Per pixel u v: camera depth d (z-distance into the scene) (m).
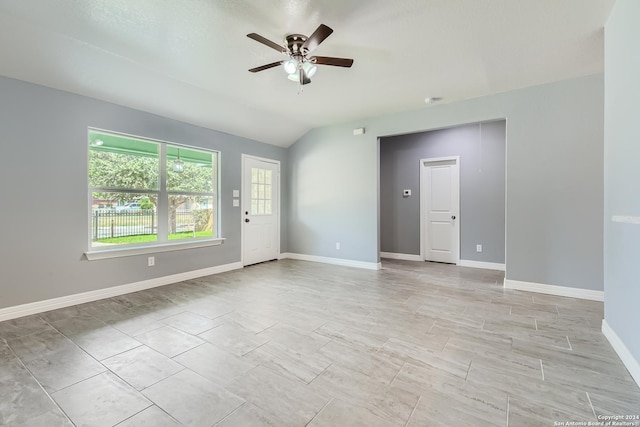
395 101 4.00
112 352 2.09
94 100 3.24
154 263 3.80
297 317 2.75
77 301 3.12
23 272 2.79
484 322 2.61
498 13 2.16
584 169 3.22
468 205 5.09
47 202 2.94
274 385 1.71
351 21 2.26
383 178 5.98
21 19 2.26
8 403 1.55
